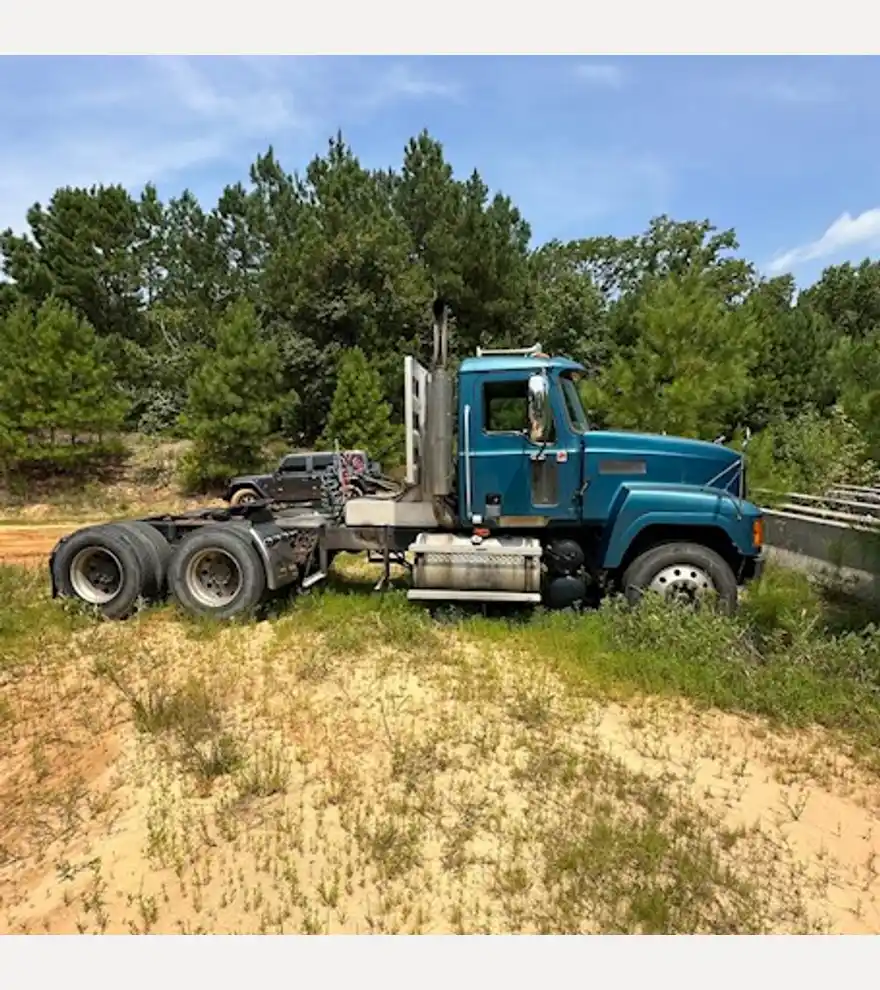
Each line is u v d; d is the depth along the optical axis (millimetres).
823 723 5074
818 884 3332
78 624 6988
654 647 5961
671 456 7180
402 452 24828
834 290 47094
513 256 29969
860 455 10977
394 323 29594
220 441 23219
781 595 7145
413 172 33875
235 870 3297
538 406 6590
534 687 5398
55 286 33031
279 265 31062
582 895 3135
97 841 3572
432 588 7172
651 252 43688
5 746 4637
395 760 4230
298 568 7672
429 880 3223
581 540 7508
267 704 5078
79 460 24188
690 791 4074
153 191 40688
